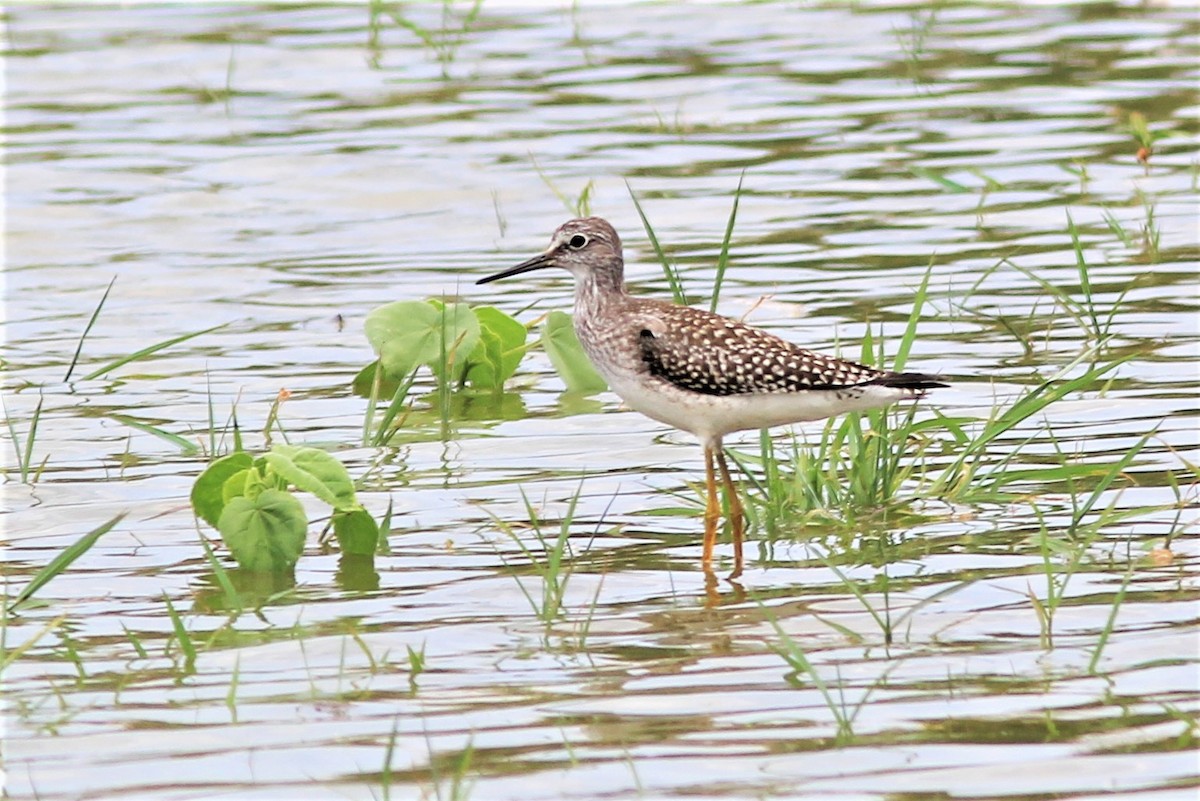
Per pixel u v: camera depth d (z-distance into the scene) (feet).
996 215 66.54
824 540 39.04
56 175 74.69
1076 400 47.42
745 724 29.55
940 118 79.82
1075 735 28.66
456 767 28.32
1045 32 94.12
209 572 38.14
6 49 94.63
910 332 42.16
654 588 36.47
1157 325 53.62
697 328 40.14
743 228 66.49
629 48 93.76
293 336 56.80
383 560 38.65
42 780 28.25
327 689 31.58
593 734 29.37
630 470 44.47
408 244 66.69
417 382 53.11
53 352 55.52
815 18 99.40
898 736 28.89
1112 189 68.85
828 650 32.68
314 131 80.38
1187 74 84.17
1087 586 35.29
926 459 43.78
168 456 45.96
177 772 28.43
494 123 80.79
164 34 97.81
